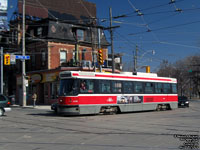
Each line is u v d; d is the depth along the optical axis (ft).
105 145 29.37
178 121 53.78
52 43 124.77
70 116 63.98
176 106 90.43
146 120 55.62
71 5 154.81
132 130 40.96
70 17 143.33
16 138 34.35
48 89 124.36
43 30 127.65
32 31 135.64
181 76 249.55
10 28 149.79
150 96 79.56
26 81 111.14
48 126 45.85
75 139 33.40
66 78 62.80
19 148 28.19
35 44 132.16
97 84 65.21
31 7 139.74
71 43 130.62
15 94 154.51
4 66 162.30
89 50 135.85
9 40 151.94
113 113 69.77
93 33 138.62
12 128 43.65
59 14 137.90
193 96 310.04
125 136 35.45
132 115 67.77
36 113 75.97
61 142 31.42
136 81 75.61
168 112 78.89
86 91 62.90
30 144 30.35
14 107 112.27
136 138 33.86
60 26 128.67
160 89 83.97
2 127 44.98
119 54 155.43
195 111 84.23
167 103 86.22
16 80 146.30
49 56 123.13
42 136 35.76
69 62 126.11
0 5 151.33
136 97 74.79
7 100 67.05
